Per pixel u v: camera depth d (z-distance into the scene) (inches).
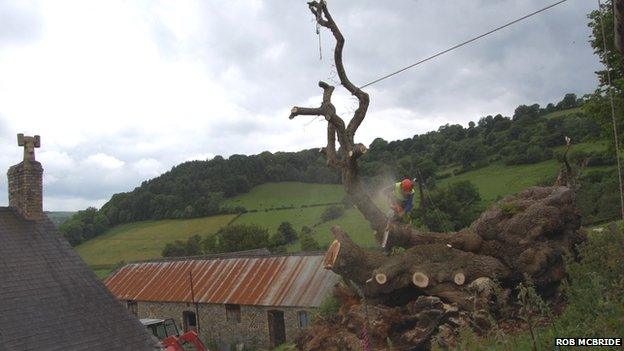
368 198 456.4
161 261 1365.7
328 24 434.0
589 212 1332.4
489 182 2039.9
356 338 400.8
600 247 342.6
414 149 2773.1
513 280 419.5
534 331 294.2
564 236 422.0
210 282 1162.0
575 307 297.6
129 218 3302.2
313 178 3353.8
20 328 565.9
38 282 642.8
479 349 301.6
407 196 454.0
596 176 1574.8
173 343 743.7
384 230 456.4
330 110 440.1
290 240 2266.2
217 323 1079.6
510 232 421.7
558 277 407.5
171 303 1155.9
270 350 938.1
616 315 255.3
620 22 261.1
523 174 2049.7
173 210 3137.3
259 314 1013.8
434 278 413.4
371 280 423.2
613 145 1008.9
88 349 596.4
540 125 2502.5
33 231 711.7
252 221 2674.7
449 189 1503.4
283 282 1054.4
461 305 395.9
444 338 363.6
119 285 1314.0
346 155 445.4
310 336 453.1
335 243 451.8
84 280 694.5
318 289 979.3
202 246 2317.9
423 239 453.4
